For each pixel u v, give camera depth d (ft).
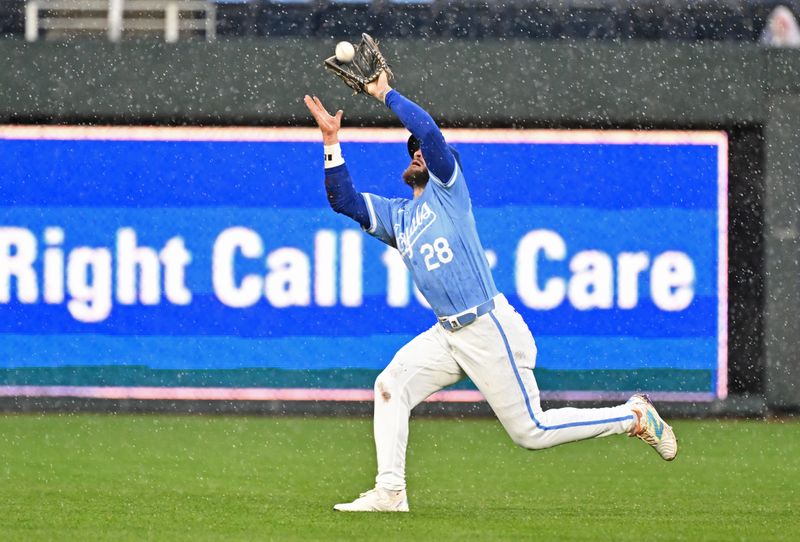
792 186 141.18
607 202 139.85
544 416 72.13
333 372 139.44
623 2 165.68
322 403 139.33
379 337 139.13
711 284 140.15
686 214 140.36
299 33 164.55
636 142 140.26
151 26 157.48
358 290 139.33
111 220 138.62
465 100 139.13
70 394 138.72
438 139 68.64
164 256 138.92
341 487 90.58
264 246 139.13
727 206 140.77
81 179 138.72
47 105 138.00
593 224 139.64
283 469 100.12
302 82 138.92
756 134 142.00
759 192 142.82
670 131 140.46
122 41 138.72
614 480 96.07
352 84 69.92
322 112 71.92
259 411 139.33
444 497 86.38
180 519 73.15
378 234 73.31
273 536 66.54
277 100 139.03
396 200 73.26
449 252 69.67
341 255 139.13
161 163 139.13
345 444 116.47
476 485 92.84
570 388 139.13
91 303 138.82
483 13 164.96
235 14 165.17
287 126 139.23
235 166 139.13
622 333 139.64
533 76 139.23
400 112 68.95
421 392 73.97
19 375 138.41
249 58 139.03
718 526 72.54
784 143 140.77
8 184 138.21
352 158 139.13
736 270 143.64
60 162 138.72
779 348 141.49
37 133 138.62
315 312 139.23
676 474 99.71
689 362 140.15
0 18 160.45
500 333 70.33
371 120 138.92
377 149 139.23
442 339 72.69
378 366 139.23
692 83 139.74
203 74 138.82
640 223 139.95
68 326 138.51
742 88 140.05
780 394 141.28
